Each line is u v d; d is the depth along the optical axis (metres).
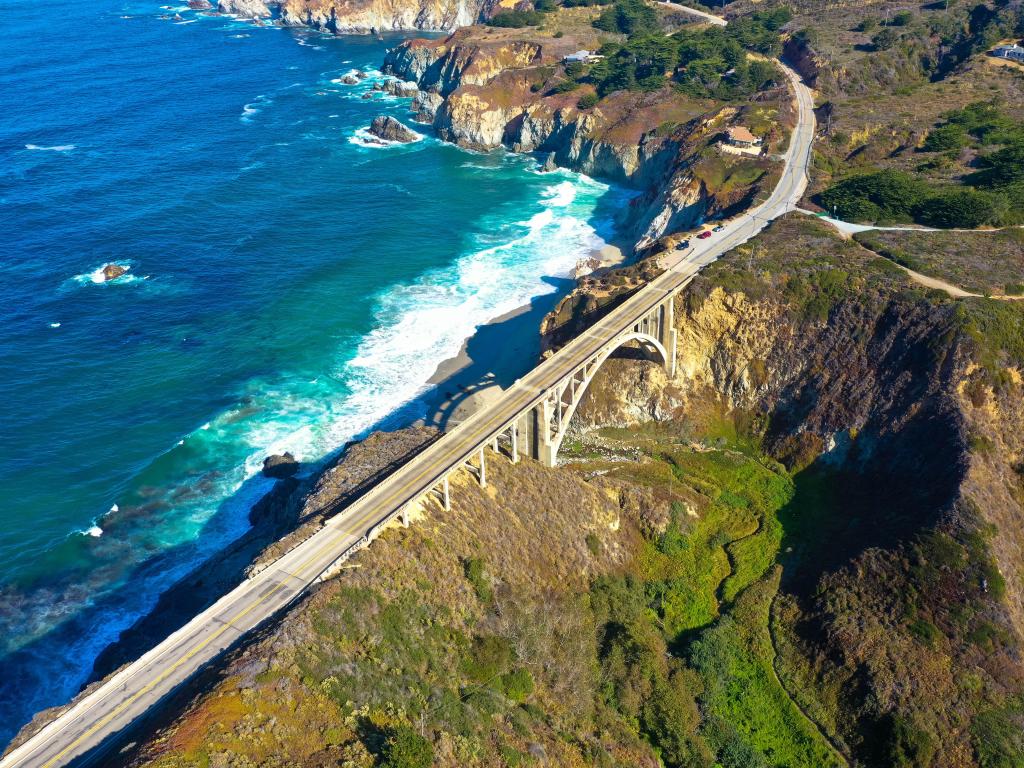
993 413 77.31
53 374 102.25
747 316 92.38
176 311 117.19
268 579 58.00
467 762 48.69
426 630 57.38
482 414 75.81
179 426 95.50
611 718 59.59
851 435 83.38
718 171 128.50
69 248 131.50
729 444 91.56
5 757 45.78
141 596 73.56
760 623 68.38
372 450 77.31
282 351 109.75
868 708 60.09
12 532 79.50
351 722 47.38
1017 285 87.62
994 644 61.41
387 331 114.44
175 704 47.59
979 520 67.19
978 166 117.56
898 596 65.44
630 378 95.12
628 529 77.94
